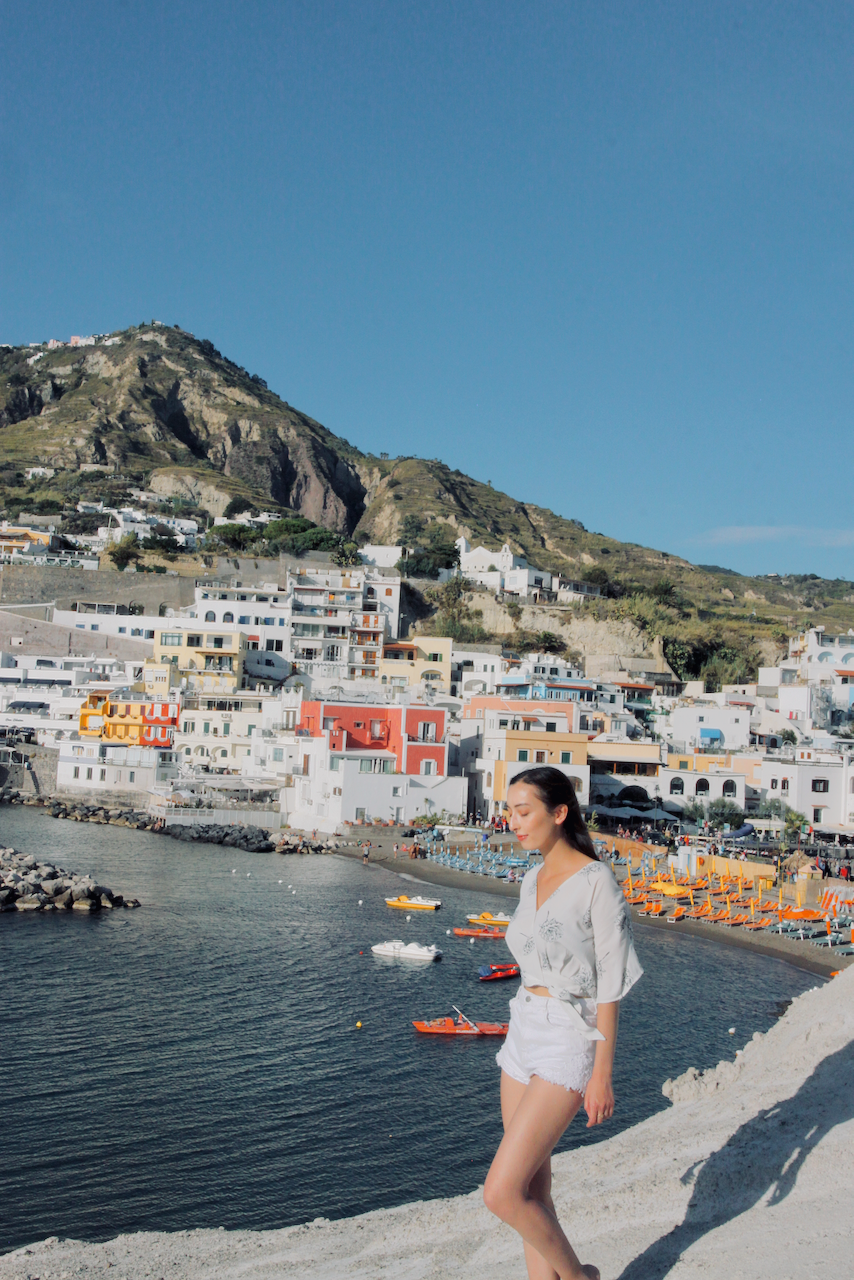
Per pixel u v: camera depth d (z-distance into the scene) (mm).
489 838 98250
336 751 104375
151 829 104000
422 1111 35125
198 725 124812
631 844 93875
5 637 152625
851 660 156875
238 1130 33062
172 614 167000
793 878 82688
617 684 148750
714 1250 9297
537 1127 7660
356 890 76375
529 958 8102
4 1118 33062
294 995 48000
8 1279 12891
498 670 151750
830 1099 12328
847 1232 9055
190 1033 41969
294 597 159375
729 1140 11930
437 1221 12383
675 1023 46281
